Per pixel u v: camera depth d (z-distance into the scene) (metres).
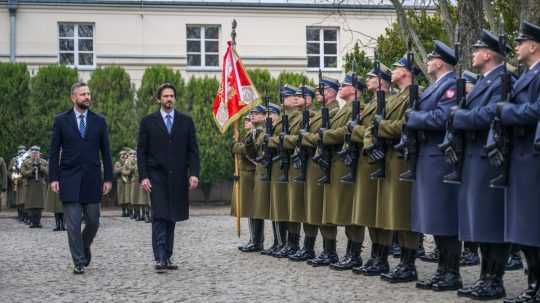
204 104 34.88
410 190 10.63
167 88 12.76
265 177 14.47
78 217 12.52
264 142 14.18
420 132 10.01
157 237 12.59
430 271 12.15
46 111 34.00
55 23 36.38
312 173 12.87
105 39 36.84
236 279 11.63
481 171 9.16
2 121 33.62
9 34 36.06
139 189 26.67
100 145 12.85
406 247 10.84
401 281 10.83
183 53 37.28
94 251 16.02
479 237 9.16
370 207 11.38
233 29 17.77
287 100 14.14
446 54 10.18
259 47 37.84
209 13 37.53
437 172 9.88
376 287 10.49
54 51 36.41
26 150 31.16
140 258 14.66
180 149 12.65
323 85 13.12
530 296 8.99
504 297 9.48
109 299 10.13
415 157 10.12
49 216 31.56
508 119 8.52
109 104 34.38
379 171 10.82
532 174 8.52
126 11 36.91
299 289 10.55
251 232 15.45
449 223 9.84
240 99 17.17
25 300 10.18
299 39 38.06
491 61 9.45
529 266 9.03
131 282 11.55
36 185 25.28
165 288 10.94
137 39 37.03
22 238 20.28
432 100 10.04
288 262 13.49
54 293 10.70
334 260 12.88
